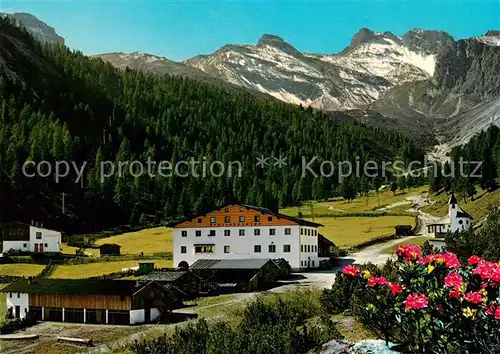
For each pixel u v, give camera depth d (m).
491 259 37.12
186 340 42.69
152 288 68.81
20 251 123.06
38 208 181.88
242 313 63.94
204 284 84.88
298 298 56.50
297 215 199.25
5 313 74.81
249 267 87.75
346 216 186.00
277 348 34.88
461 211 146.62
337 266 110.44
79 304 69.75
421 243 128.50
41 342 58.47
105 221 198.12
